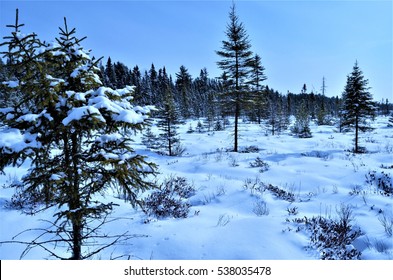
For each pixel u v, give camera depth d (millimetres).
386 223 7508
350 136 33344
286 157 19109
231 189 11180
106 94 4230
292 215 8344
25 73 3721
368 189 11312
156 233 6898
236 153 21562
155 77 87938
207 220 7957
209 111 48719
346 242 6629
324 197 10438
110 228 7238
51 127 3627
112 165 3857
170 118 25391
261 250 5965
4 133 3518
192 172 15477
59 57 3949
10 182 10414
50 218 7453
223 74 24500
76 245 4250
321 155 20281
